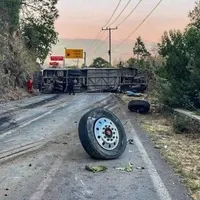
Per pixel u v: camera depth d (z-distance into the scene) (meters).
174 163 7.74
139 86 38.09
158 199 5.54
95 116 8.31
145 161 7.91
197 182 6.40
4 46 33.38
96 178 6.62
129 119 15.23
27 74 36.12
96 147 7.95
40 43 43.31
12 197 5.61
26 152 8.74
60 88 37.06
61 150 9.00
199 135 11.18
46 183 6.31
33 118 15.33
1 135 11.14
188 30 18.59
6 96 28.23
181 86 16.50
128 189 6.01
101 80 39.28
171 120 14.59
